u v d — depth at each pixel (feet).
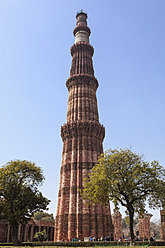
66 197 150.61
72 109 195.31
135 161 105.09
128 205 101.50
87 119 186.60
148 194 103.91
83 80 208.13
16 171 121.90
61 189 157.17
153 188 99.55
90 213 142.00
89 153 165.89
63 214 144.77
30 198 117.39
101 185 102.42
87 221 137.18
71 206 144.05
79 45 237.45
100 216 141.90
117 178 100.83
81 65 224.94
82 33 254.68
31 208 116.98
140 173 99.19
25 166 125.08
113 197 106.11
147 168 102.78
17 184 119.65
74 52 238.68
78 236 132.87
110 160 105.60
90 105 196.34
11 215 111.55
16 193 117.91
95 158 165.89
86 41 250.98
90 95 202.69
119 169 104.42
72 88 207.92
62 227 141.28
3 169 123.03
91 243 111.14
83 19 272.92
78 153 165.17
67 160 166.30
